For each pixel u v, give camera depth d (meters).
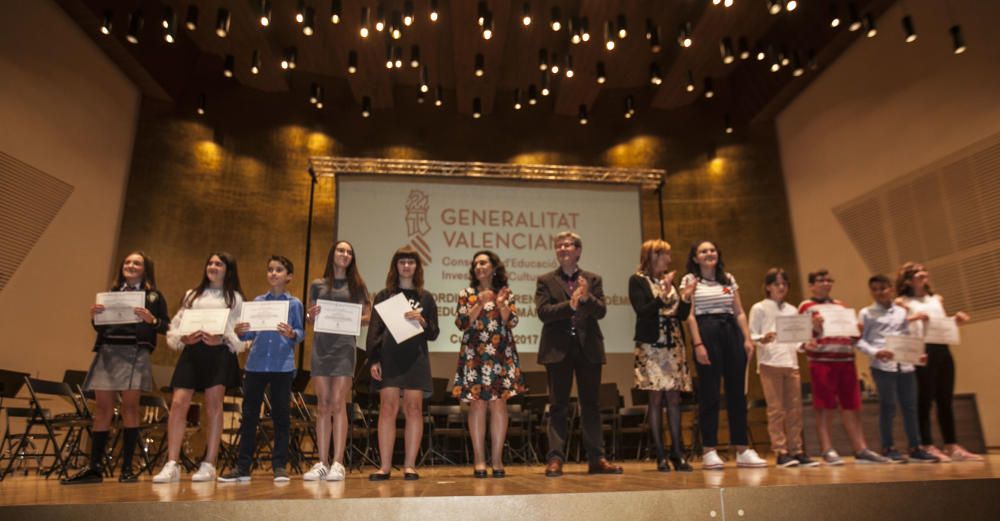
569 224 8.38
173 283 7.85
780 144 9.34
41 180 6.59
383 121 9.54
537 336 8.04
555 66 8.97
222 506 1.98
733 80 9.74
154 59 7.81
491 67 8.66
